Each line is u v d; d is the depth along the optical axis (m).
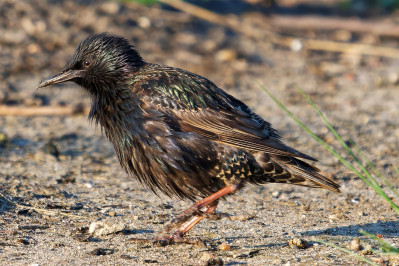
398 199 10.60
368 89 18.97
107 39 8.68
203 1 24.73
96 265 7.21
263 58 20.89
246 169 8.13
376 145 14.12
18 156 12.26
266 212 9.80
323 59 21.55
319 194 10.94
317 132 14.97
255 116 8.75
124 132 8.27
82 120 15.33
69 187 10.62
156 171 8.16
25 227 8.42
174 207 9.83
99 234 8.34
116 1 22.61
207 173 8.15
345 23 24.23
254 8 25.52
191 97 8.23
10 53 18.53
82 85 8.89
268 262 7.44
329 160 13.07
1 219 8.62
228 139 8.05
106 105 8.51
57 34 19.70
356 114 16.52
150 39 20.47
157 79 8.32
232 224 9.10
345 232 8.76
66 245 7.88
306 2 27.86
